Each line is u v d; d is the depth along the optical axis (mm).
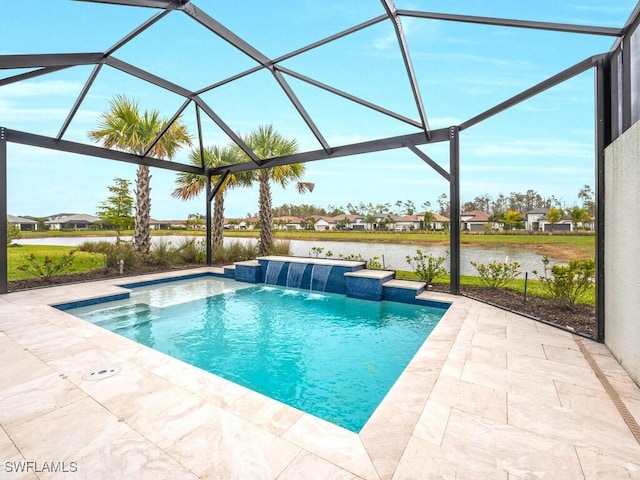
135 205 10289
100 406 2502
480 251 7402
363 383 3463
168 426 2250
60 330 4324
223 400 2604
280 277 8617
